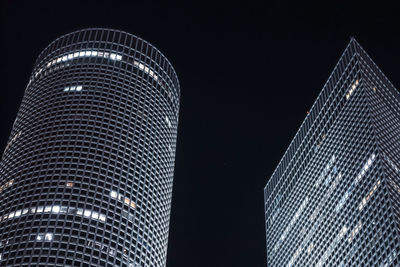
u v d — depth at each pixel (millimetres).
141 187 188875
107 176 183000
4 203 170375
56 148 187500
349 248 194375
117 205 176125
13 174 180375
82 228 163125
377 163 197250
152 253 175625
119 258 162500
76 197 171750
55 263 151500
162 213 192375
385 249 174500
